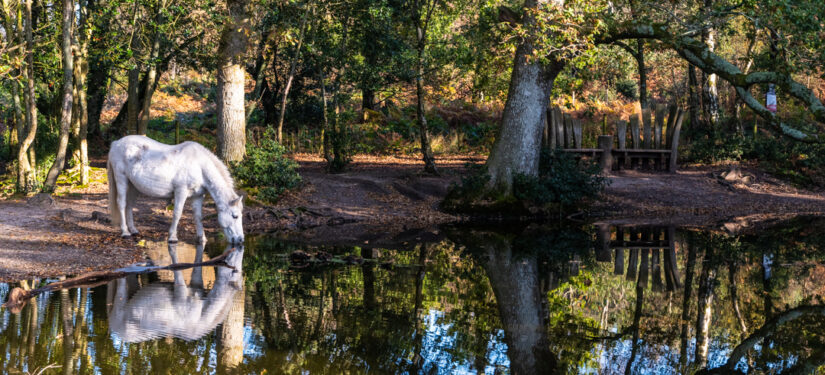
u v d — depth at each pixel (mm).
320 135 29578
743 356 6770
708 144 24594
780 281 10383
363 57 25109
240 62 17438
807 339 7410
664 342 7238
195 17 17375
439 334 7281
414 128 29797
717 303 9023
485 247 13203
